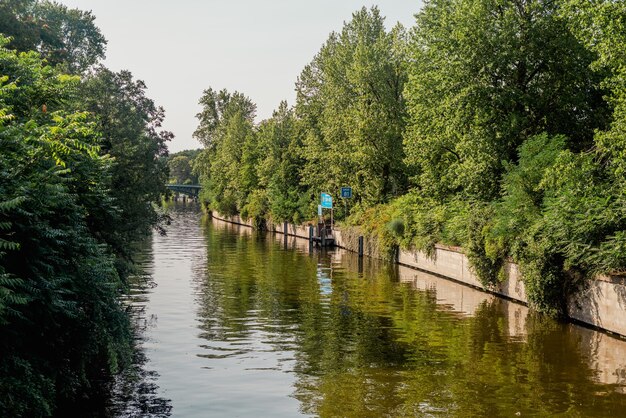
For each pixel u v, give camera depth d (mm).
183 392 12664
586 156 18844
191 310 21922
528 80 28047
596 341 17297
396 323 19859
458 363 14977
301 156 65438
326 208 58094
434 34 30922
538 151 23953
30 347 10164
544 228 20969
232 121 89750
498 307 22859
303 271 34125
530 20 27641
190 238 60875
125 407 11695
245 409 11664
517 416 11266
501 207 24859
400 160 43844
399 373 14125
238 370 14344
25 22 31734
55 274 10273
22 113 13195
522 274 22375
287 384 13258
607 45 17000
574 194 18938
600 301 18641
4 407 8367
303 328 19000
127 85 27734
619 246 17484
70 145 12852
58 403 11672
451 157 33562
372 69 44188
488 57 27016
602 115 27656
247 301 23922
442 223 33156
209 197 109000
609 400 12164
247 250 47781
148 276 31359
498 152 27547
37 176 9648
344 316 20984
